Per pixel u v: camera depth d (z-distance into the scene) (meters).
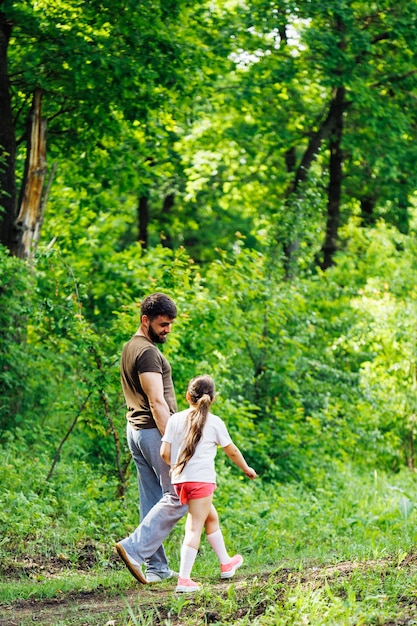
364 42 21.08
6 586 7.68
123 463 11.94
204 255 33.31
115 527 10.28
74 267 18.50
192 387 7.29
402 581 6.15
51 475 11.74
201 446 7.16
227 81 25.25
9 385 13.64
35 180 16.08
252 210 28.06
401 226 27.16
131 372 7.64
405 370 18.06
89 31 16.16
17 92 17.17
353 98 22.31
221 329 13.77
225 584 7.05
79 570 8.84
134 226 33.25
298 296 16.11
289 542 10.41
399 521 11.44
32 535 9.76
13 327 14.28
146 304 7.70
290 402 15.66
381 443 17.64
